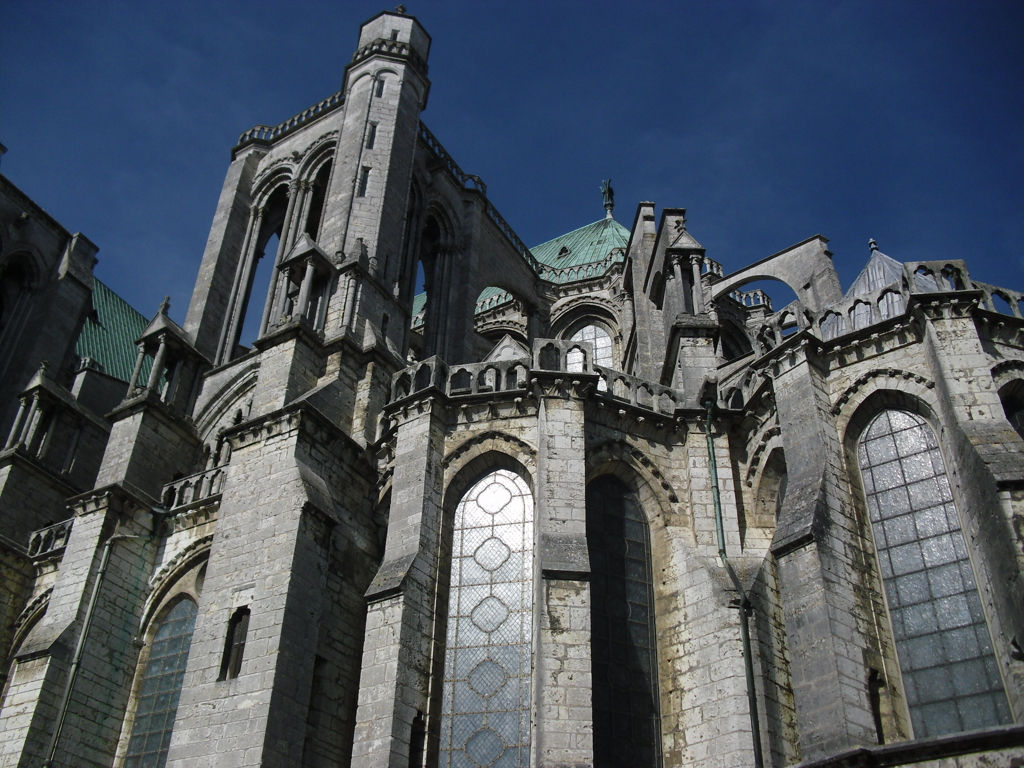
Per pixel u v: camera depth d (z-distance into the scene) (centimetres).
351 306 3953
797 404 2970
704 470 3186
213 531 3784
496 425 3162
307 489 3091
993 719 2367
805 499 2738
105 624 3631
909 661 2567
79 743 3388
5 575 4144
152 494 4109
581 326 6153
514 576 2931
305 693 2822
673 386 3747
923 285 3362
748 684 2638
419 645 2759
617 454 3183
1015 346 2853
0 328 5644
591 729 2469
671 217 4575
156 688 3584
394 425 3397
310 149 5541
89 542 3775
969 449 2531
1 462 4466
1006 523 2342
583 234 7256
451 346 5331
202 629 2988
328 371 3666
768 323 3272
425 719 2688
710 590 2861
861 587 2639
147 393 4225
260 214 5694
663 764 2731
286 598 2864
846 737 2323
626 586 2997
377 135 5034
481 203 5888
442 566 2964
